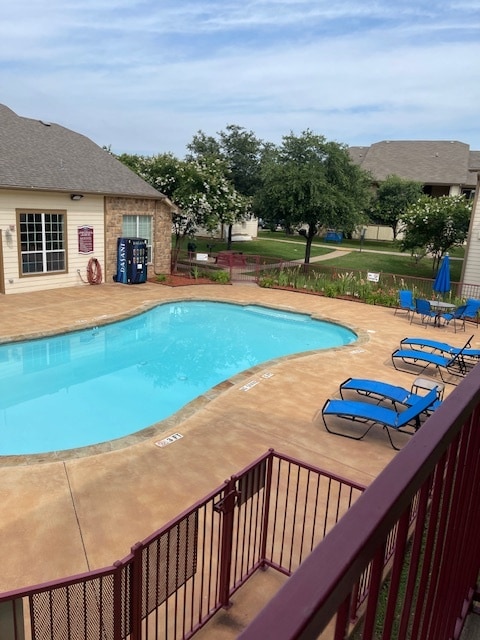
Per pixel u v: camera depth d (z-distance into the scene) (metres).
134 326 14.46
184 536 3.67
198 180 23.31
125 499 5.47
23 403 9.36
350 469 6.35
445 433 1.31
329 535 0.86
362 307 17.38
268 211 25.48
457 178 41.72
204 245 35.50
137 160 25.80
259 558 4.42
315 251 34.38
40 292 16.53
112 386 10.40
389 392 8.29
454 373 10.71
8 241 15.52
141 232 19.97
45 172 16.81
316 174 24.02
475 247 18.89
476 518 2.16
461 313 14.68
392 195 39.03
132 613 3.01
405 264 29.80
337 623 0.84
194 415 7.82
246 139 40.72
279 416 7.91
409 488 1.07
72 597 2.94
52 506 5.29
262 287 20.22
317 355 11.55
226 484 3.73
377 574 1.01
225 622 3.81
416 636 1.59
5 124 18.67
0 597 2.51
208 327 15.27
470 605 2.38
